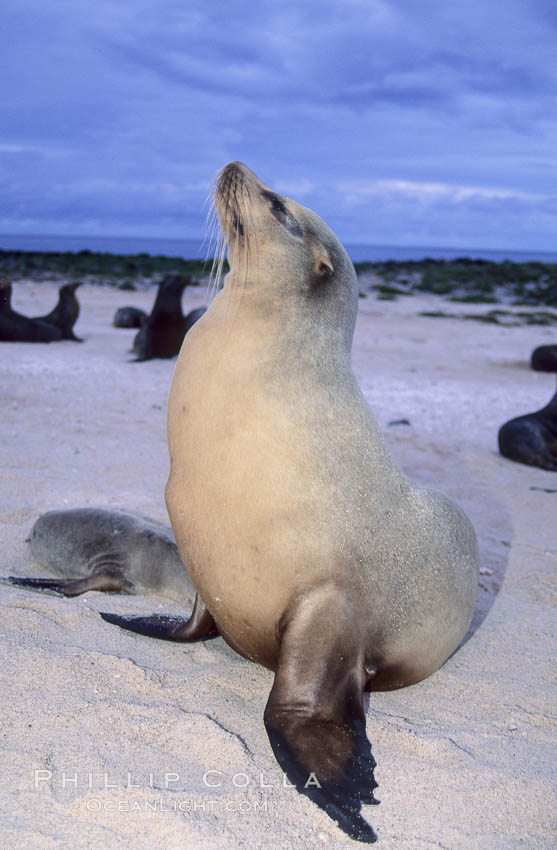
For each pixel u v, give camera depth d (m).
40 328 16.72
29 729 3.30
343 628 3.47
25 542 5.71
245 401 3.54
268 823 2.84
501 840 2.88
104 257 48.06
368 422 3.88
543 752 3.48
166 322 15.44
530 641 4.73
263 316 3.73
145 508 6.50
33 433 8.71
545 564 6.14
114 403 10.77
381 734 3.51
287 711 3.28
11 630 4.16
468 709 3.86
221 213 3.99
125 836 2.72
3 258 45.44
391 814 2.98
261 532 3.48
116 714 3.46
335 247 4.11
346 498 3.62
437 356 18.80
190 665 4.04
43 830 2.71
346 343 4.02
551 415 10.16
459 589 4.10
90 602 4.80
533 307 34.81
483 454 9.91
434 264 53.03
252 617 3.63
